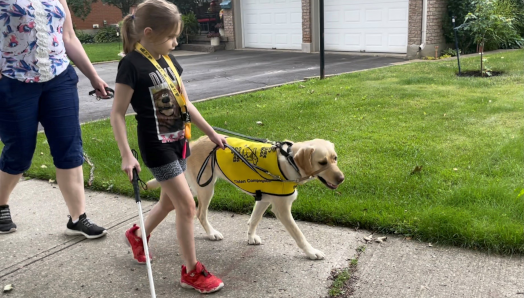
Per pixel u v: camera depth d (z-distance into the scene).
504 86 8.22
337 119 6.68
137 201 2.55
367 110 7.09
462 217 3.42
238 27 20.14
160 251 3.44
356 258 3.18
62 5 3.56
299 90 9.22
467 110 6.66
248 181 3.15
